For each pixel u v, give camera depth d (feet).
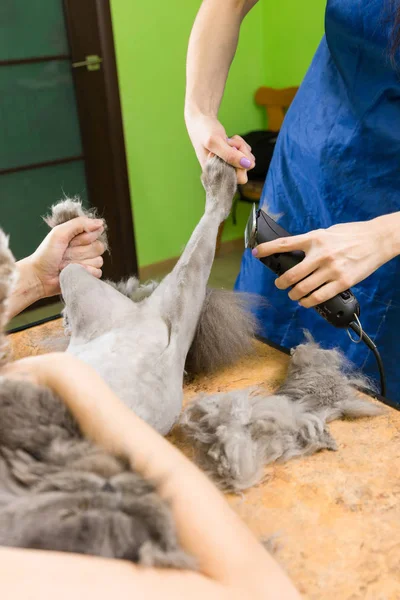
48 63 7.52
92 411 1.32
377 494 1.85
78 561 0.96
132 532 1.04
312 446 2.04
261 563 1.13
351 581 1.55
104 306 2.46
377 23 2.78
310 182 3.22
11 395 1.28
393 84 2.84
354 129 2.97
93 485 1.11
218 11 3.32
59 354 1.48
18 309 2.77
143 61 8.10
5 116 7.41
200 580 1.03
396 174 2.87
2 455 1.18
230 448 1.94
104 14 7.46
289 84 9.24
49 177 8.00
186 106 3.26
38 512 1.05
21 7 7.11
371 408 2.22
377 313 3.00
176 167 8.92
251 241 2.66
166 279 2.58
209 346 2.58
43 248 2.79
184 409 2.28
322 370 2.36
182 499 1.17
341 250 2.37
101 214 8.47
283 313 3.37
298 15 8.61
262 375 2.56
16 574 0.93
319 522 1.75
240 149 2.85
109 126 8.00
